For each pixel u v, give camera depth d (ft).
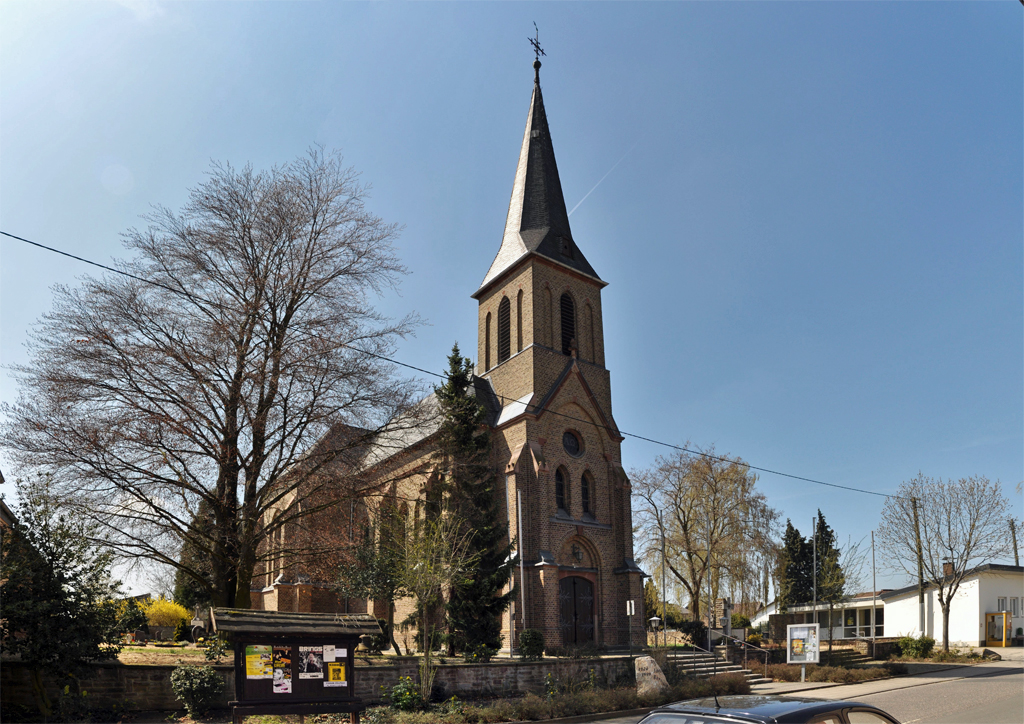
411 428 90.53
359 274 89.51
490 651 96.27
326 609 149.69
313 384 81.61
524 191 151.74
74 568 59.62
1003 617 156.56
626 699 77.61
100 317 76.43
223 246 82.89
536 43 167.63
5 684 59.11
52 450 72.18
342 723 58.59
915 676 112.78
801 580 220.43
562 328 142.20
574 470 131.34
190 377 78.28
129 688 61.67
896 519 150.41
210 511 80.84
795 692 90.63
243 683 46.37
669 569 160.66
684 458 155.53
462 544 95.45
